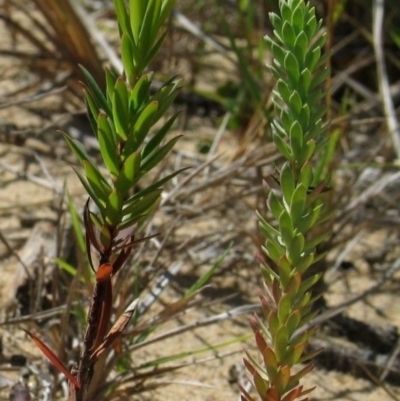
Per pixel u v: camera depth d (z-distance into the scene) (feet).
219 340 2.90
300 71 1.59
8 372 2.61
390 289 3.31
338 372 2.82
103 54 4.75
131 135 1.54
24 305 2.89
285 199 1.61
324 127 1.66
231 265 3.26
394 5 4.88
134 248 2.82
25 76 4.68
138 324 2.60
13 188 3.74
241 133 4.31
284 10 1.58
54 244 3.14
